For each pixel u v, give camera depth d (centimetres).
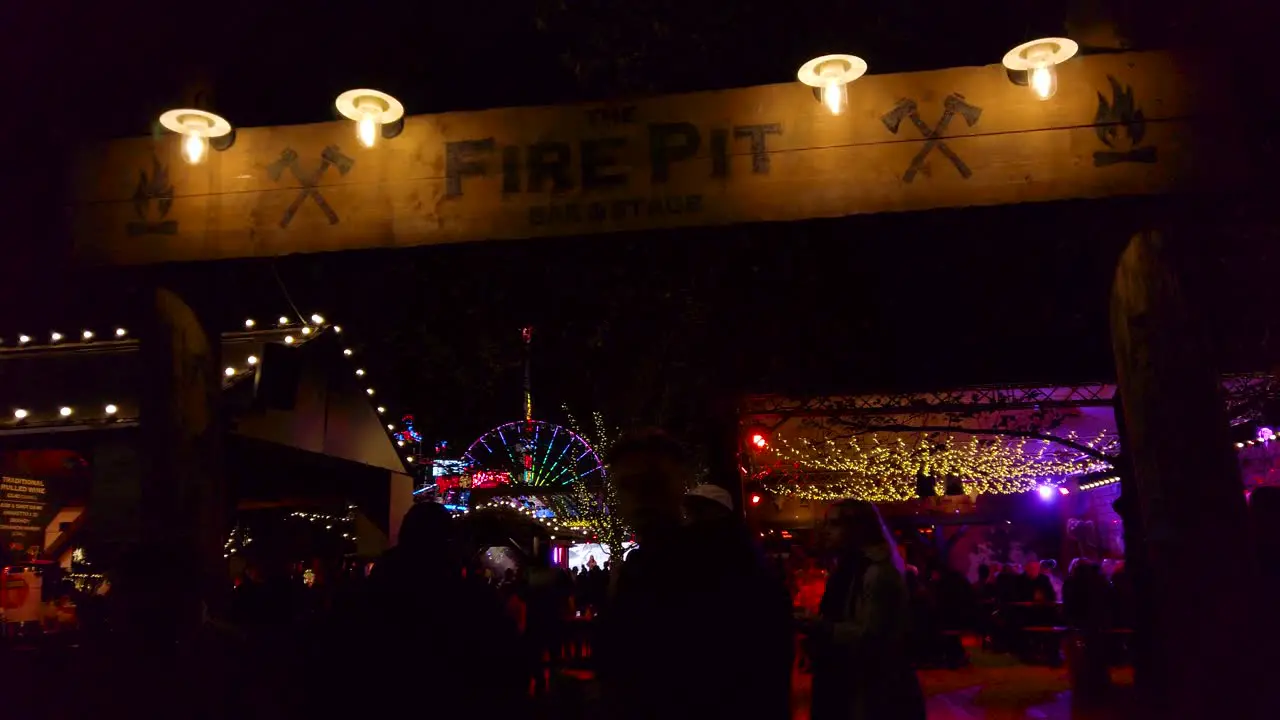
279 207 533
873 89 504
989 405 1323
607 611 248
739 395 1292
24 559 1024
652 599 240
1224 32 484
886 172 494
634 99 522
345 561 1272
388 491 1211
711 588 238
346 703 306
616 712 234
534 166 522
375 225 526
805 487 2155
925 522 2609
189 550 520
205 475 543
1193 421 459
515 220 518
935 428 1456
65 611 968
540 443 1917
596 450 1898
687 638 233
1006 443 1881
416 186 528
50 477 1093
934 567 1891
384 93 511
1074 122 486
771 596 243
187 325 548
